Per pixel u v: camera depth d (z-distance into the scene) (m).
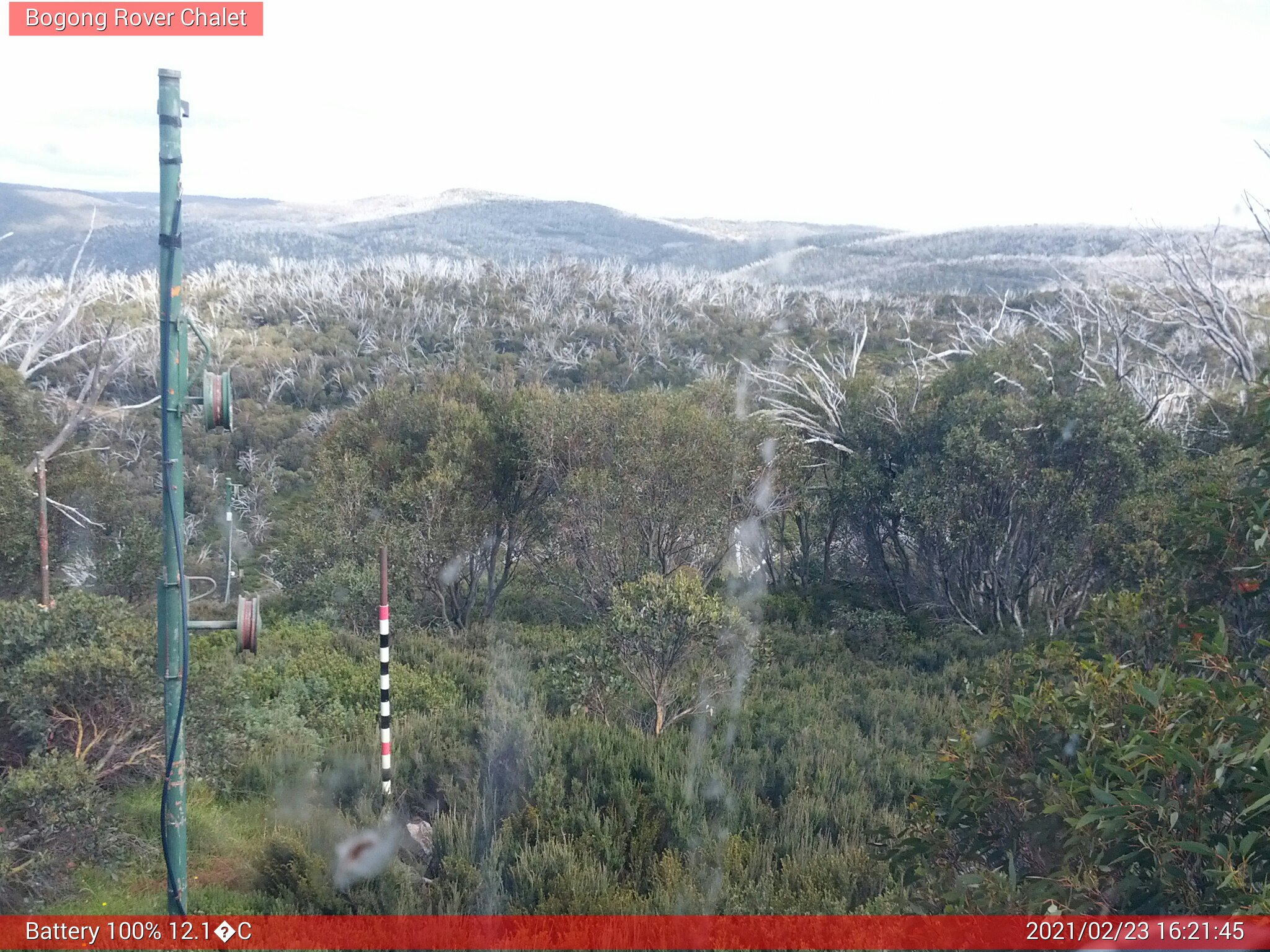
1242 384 16.41
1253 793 3.73
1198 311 19.34
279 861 5.73
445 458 15.68
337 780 7.25
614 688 9.77
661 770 7.53
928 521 15.64
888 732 9.84
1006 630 15.25
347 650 12.18
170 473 4.64
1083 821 3.89
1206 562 6.16
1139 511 12.47
